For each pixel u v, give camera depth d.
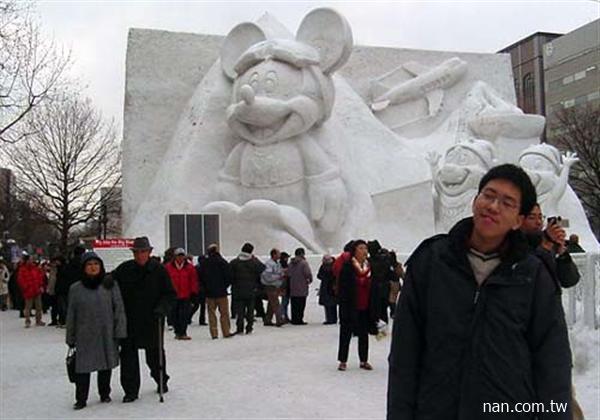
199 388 9.36
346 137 27.52
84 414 8.08
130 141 29.27
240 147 25.28
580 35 73.19
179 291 14.24
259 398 8.67
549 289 3.24
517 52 82.94
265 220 23.38
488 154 26.20
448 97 33.78
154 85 29.77
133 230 26.20
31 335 16.77
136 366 8.73
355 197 25.56
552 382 3.17
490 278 3.19
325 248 24.61
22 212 46.19
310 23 25.38
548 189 26.16
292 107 23.84
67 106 42.56
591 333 11.56
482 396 3.12
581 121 54.53
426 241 3.43
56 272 19.08
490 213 3.19
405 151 29.61
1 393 9.53
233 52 27.06
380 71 33.94
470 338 3.17
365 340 10.45
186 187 26.06
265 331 15.62
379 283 10.71
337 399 8.49
